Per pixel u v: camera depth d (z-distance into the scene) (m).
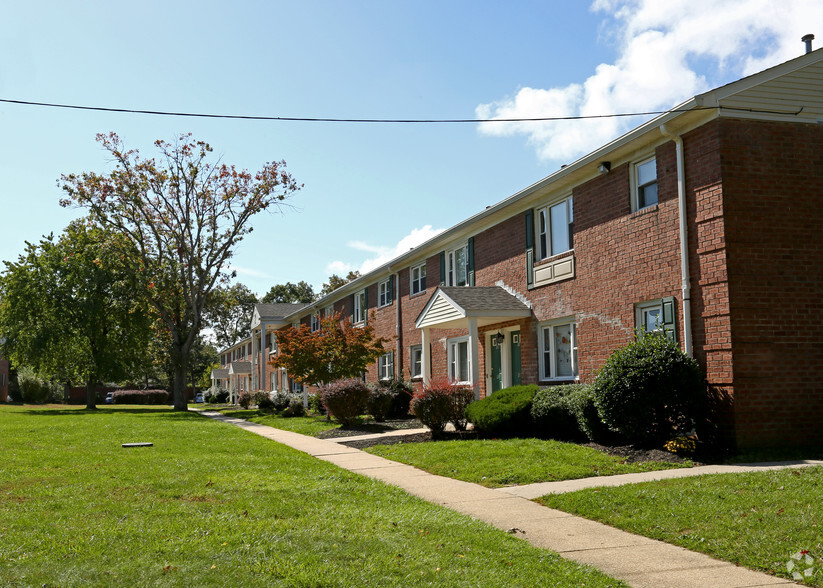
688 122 12.84
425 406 15.70
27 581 5.31
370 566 5.78
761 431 11.81
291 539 6.50
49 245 43.59
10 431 19.16
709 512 7.57
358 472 11.41
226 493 8.88
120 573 5.50
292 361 24.28
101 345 44.28
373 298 31.83
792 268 12.30
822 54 12.84
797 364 12.12
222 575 5.48
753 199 12.27
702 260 12.55
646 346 12.44
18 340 42.47
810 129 12.71
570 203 17.17
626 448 12.25
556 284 17.39
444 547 6.48
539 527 7.59
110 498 8.51
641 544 6.87
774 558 6.11
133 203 36.38
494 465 11.28
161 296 38.97
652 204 14.18
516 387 15.93
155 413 34.78
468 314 18.03
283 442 16.61
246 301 96.06
